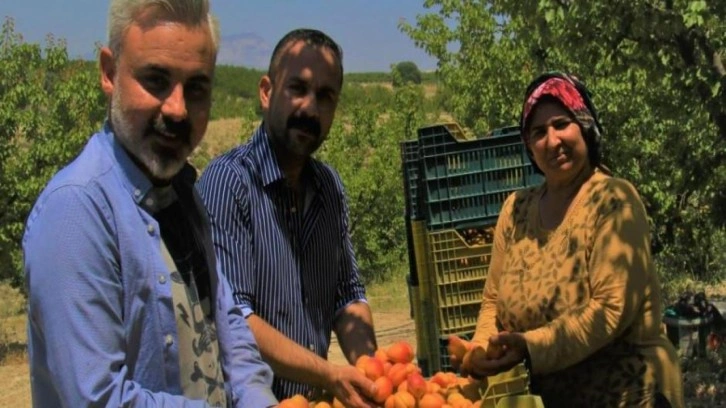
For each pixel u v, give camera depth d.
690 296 9.08
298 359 3.01
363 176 18.97
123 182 1.99
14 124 13.32
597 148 3.20
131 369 1.97
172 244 2.10
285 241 3.29
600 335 2.95
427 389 2.89
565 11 6.08
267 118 3.31
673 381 3.08
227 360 2.34
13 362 12.25
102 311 1.87
